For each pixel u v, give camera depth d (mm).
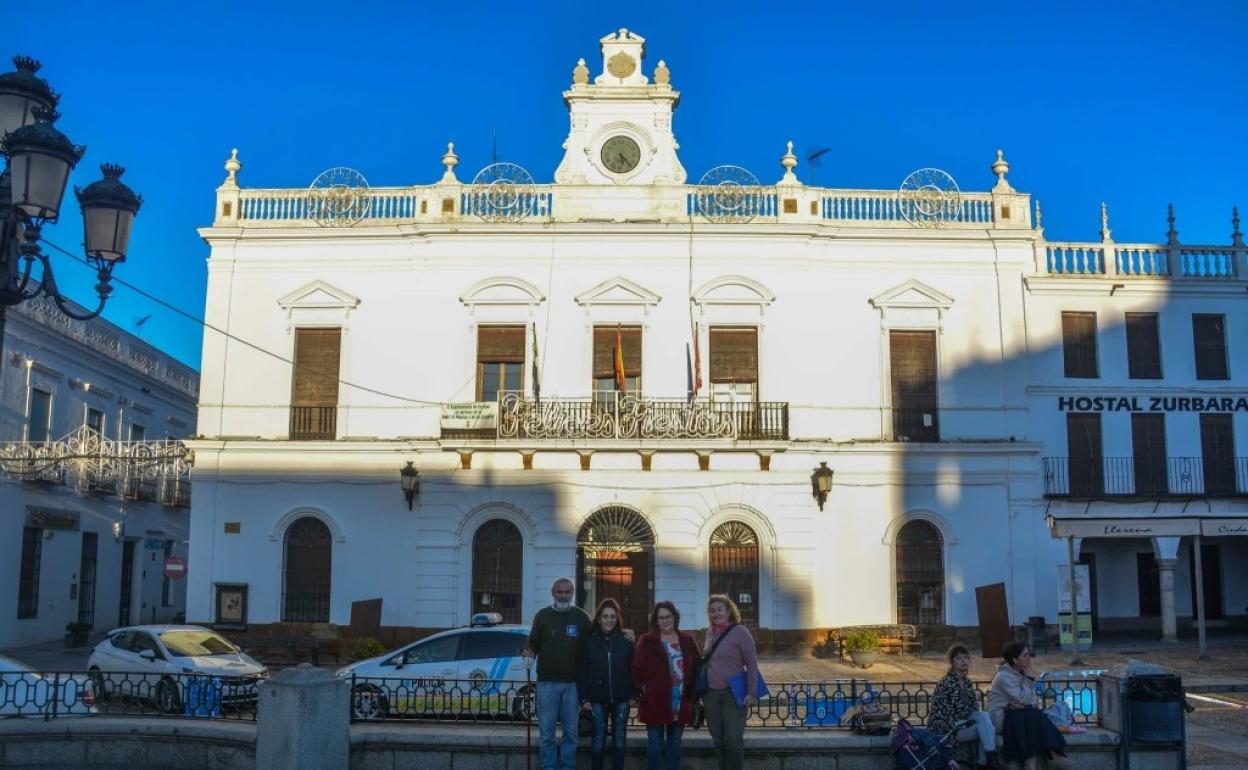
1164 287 27703
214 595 25844
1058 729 10547
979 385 26594
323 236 26719
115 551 34125
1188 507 26859
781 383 26141
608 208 26781
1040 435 26969
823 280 26594
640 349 26297
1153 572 29344
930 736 10258
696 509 25562
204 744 11102
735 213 26797
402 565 25719
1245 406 27672
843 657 24109
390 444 25844
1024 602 25859
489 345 26500
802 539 25469
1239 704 17656
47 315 29516
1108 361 27484
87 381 32281
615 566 25688
